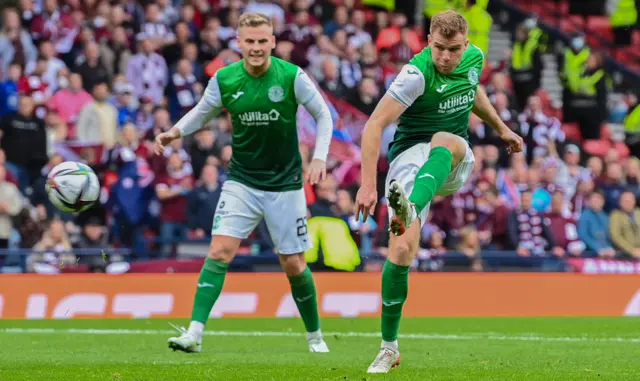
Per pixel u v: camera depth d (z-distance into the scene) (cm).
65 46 3559
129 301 2747
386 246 3111
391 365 1314
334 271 2988
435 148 1286
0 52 3441
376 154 1234
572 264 3216
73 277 2730
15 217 3006
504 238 3272
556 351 1728
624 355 1648
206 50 3656
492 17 4638
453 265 3183
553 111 4150
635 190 3584
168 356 1596
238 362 1475
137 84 3525
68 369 1349
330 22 3919
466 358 1574
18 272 2966
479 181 3334
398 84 1272
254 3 3841
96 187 1482
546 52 4541
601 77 4262
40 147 3180
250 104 1633
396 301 1298
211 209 2989
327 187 3048
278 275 2827
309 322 1725
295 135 1684
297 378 1232
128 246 3091
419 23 4425
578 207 3469
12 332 2173
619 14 4778
